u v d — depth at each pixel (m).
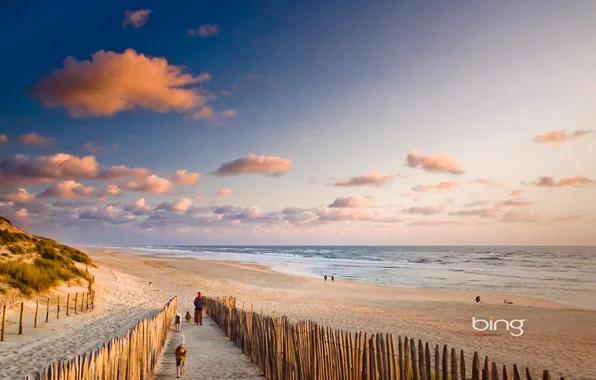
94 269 32.84
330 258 100.94
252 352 10.52
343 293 33.84
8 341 11.91
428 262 84.00
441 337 16.36
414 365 4.61
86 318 16.78
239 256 106.25
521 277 50.47
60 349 11.46
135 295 26.06
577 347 14.89
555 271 60.28
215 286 36.19
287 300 28.98
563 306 27.23
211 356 11.29
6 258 21.80
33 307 16.45
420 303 28.36
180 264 60.50
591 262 83.50
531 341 16.00
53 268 22.98
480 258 100.38
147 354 8.33
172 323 18.48
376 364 5.17
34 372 9.20
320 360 6.45
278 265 70.88
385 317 21.73
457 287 39.91
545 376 3.43
